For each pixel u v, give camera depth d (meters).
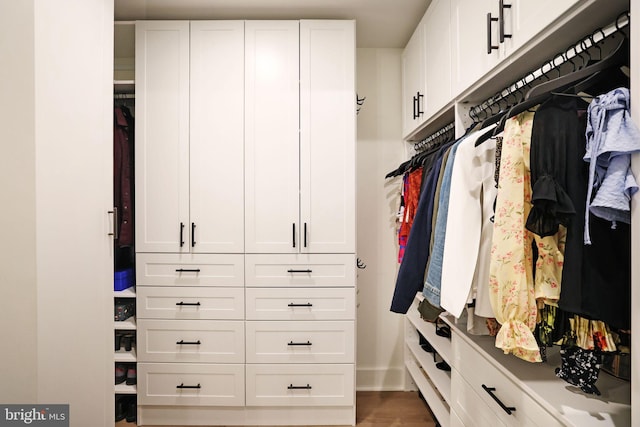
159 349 1.96
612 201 0.68
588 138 0.75
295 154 1.94
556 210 0.77
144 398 1.97
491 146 1.08
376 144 2.45
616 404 0.88
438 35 1.73
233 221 1.94
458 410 1.46
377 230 2.45
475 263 1.03
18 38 0.98
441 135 1.98
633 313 0.68
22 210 0.99
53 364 1.06
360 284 2.44
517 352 0.85
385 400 2.28
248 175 1.93
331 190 1.95
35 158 0.98
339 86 1.95
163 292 1.94
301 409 1.98
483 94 1.45
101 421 1.28
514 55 1.13
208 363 1.96
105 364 1.30
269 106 1.94
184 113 1.93
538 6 0.99
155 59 1.93
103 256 1.29
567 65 1.23
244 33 1.94
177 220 1.94
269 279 1.95
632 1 0.68
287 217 1.94
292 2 1.89
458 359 1.46
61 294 1.09
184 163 1.93
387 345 2.45
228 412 1.99
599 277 0.74
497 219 0.92
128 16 2.01
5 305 0.98
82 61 1.18
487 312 1.02
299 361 1.96
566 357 0.94
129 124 2.07
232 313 1.95
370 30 2.20
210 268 1.94
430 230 1.28
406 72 2.31
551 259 0.86
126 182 1.98
